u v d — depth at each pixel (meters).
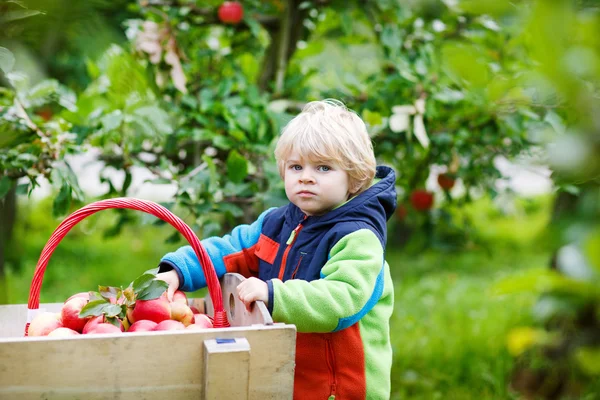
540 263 5.14
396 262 4.88
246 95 2.48
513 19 0.48
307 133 1.54
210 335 1.22
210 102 2.38
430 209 2.93
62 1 0.86
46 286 4.35
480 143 2.61
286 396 1.26
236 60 2.93
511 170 2.74
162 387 1.20
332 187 1.54
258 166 2.38
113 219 5.82
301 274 1.57
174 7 2.52
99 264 5.03
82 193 2.11
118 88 2.23
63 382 1.16
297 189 1.55
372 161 1.62
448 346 3.38
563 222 0.50
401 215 2.93
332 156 1.53
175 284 1.63
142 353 1.19
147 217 2.16
